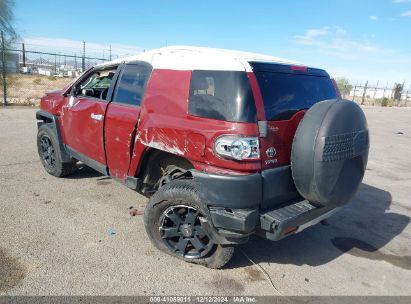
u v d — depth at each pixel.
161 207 3.35
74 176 5.71
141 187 3.90
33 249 3.47
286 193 3.14
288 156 3.13
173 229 3.41
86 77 4.94
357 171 3.26
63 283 2.99
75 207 4.53
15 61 16.02
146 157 3.66
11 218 4.10
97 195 4.98
